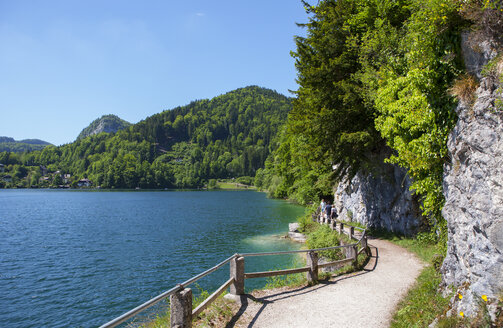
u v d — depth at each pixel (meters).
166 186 194.25
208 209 62.53
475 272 6.18
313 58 18.94
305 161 21.69
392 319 7.19
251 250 24.78
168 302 12.55
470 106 6.82
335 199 32.41
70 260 23.53
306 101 20.16
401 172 17.95
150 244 28.64
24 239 31.98
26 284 18.41
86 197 112.12
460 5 6.93
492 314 5.20
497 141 5.83
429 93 8.54
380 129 12.00
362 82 16.11
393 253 14.72
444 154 8.27
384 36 13.63
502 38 6.05
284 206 64.75
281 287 9.47
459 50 7.46
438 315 6.62
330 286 9.66
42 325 13.52
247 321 7.02
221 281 17.97
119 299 15.98
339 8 17.86
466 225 6.80
